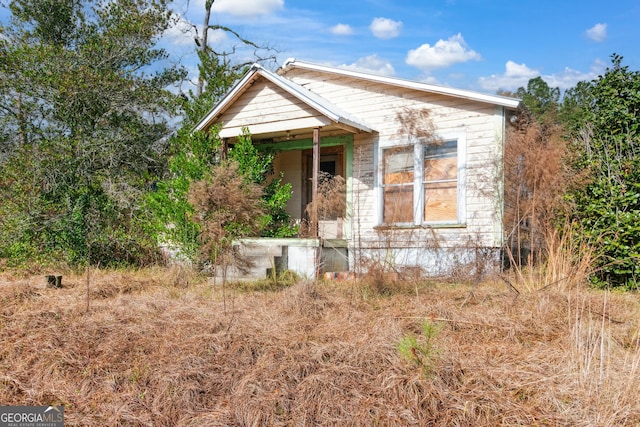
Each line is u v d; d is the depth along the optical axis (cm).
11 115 1300
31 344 494
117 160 1368
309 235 1151
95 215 1136
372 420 354
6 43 1273
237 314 579
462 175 981
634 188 784
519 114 955
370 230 1095
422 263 985
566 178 771
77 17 1595
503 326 514
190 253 961
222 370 433
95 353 478
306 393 388
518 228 752
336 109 1106
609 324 522
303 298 632
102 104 1379
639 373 391
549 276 686
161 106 1539
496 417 349
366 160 1114
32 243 1065
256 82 1111
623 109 834
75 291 761
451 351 436
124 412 387
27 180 1103
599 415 341
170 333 512
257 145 1255
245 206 724
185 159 1042
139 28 1535
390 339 462
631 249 754
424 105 1039
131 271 1035
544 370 407
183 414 386
